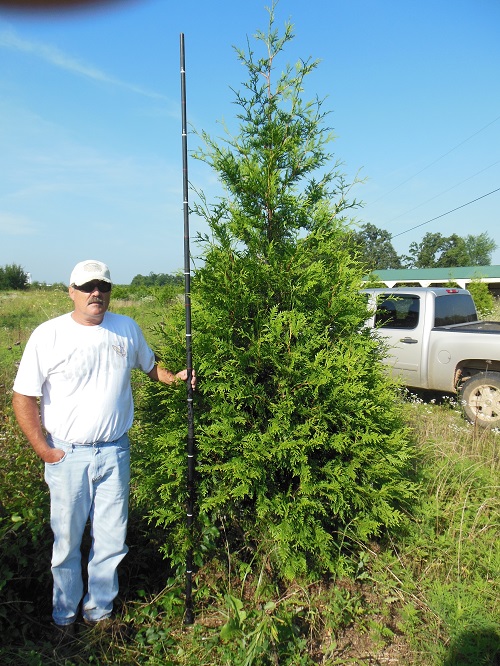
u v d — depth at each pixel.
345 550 3.33
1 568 2.85
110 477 2.77
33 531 2.97
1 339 10.66
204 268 3.31
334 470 3.11
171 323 3.61
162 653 2.72
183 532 3.05
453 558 3.36
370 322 7.61
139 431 3.99
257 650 2.46
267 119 3.44
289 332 3.12
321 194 3.57
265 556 3.17
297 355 3.06
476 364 6.88
